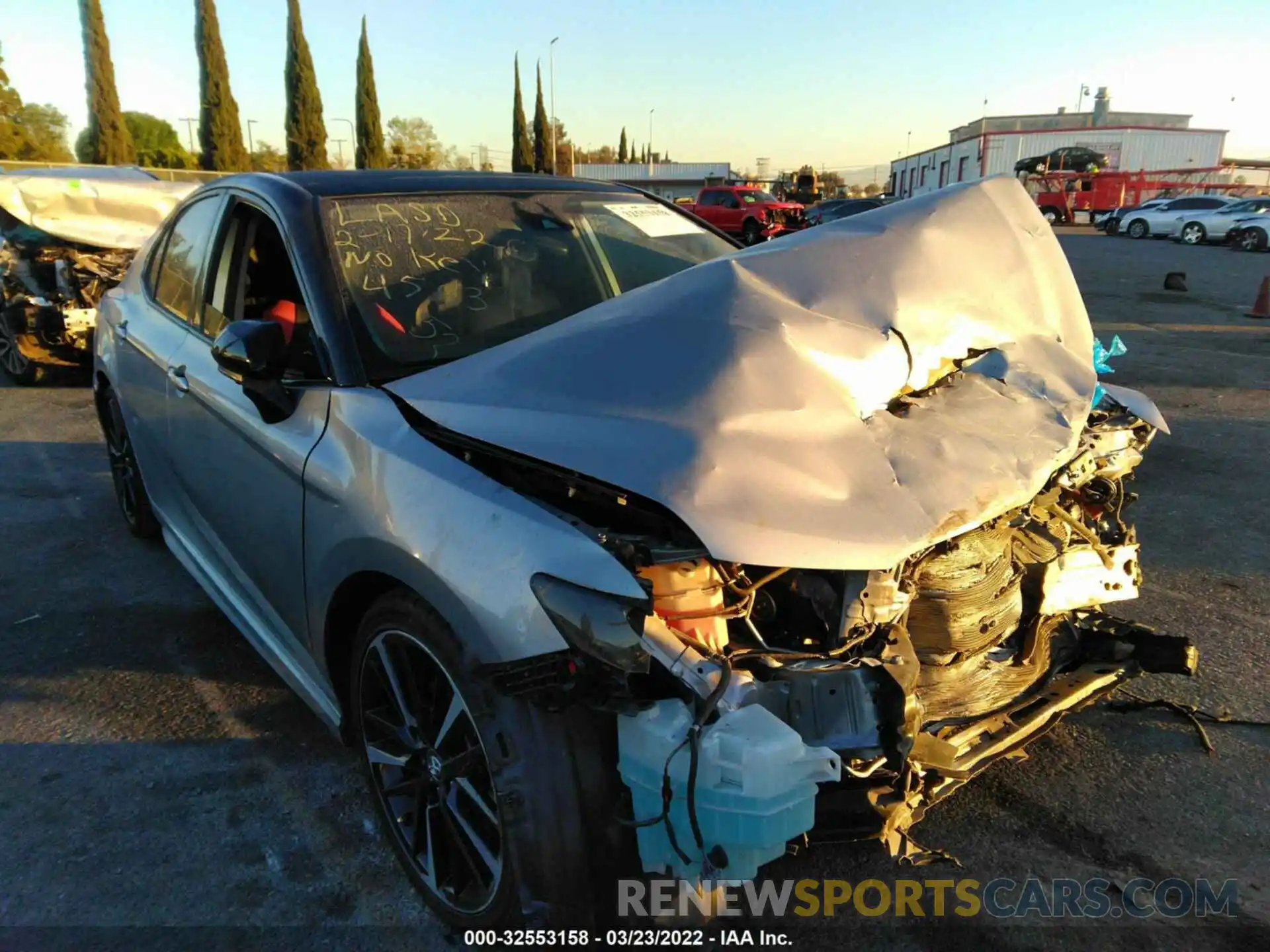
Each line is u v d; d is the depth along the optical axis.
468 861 2.12
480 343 2.70
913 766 2.04
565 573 1.78
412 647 2.15
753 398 2.05
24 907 2.34
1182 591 4.07
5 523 5.17
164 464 3.70
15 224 9.30
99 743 3.05
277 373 2.51
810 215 29.73
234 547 3.07
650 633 1.82
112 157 50.16
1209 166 48.84
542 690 1.78
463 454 2.12
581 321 2.38
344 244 2.78
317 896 2.38
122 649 3.69
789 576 2.07
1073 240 30.14
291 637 2.81
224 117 50.28
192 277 3.55
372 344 2.55
